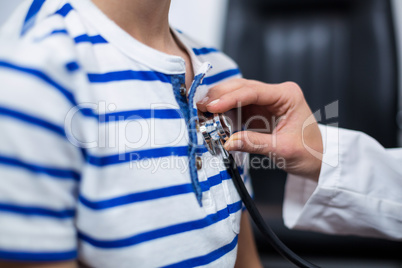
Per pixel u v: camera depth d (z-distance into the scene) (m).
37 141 0.25
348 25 0.98
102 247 0.29
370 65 0.91
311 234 0.69
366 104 0.92
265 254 0.71
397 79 0.89
